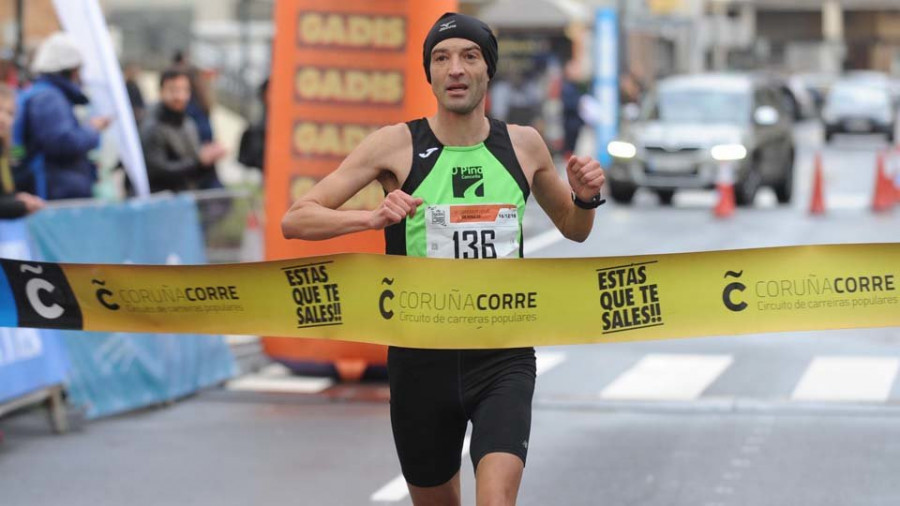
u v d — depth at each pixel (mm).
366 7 24500
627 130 57281
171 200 24250
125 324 12539
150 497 17219
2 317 12617
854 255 12219
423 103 24391
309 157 24688
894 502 16578
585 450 19391
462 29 11359
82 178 24328
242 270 12195
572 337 11945
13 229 19844
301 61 24734
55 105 23594
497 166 11578
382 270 11797
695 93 57562
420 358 11695
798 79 153250
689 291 12188
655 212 54344
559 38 92125
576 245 42812
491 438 11023
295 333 12180
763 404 22203
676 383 24250
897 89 126875
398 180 11562
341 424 21422
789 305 12258
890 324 12258
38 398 20375
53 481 18062
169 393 23078
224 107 75938
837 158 92812
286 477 18094
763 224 49188
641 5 90562
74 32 25766
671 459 18828
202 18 91438
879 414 21516
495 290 11719
